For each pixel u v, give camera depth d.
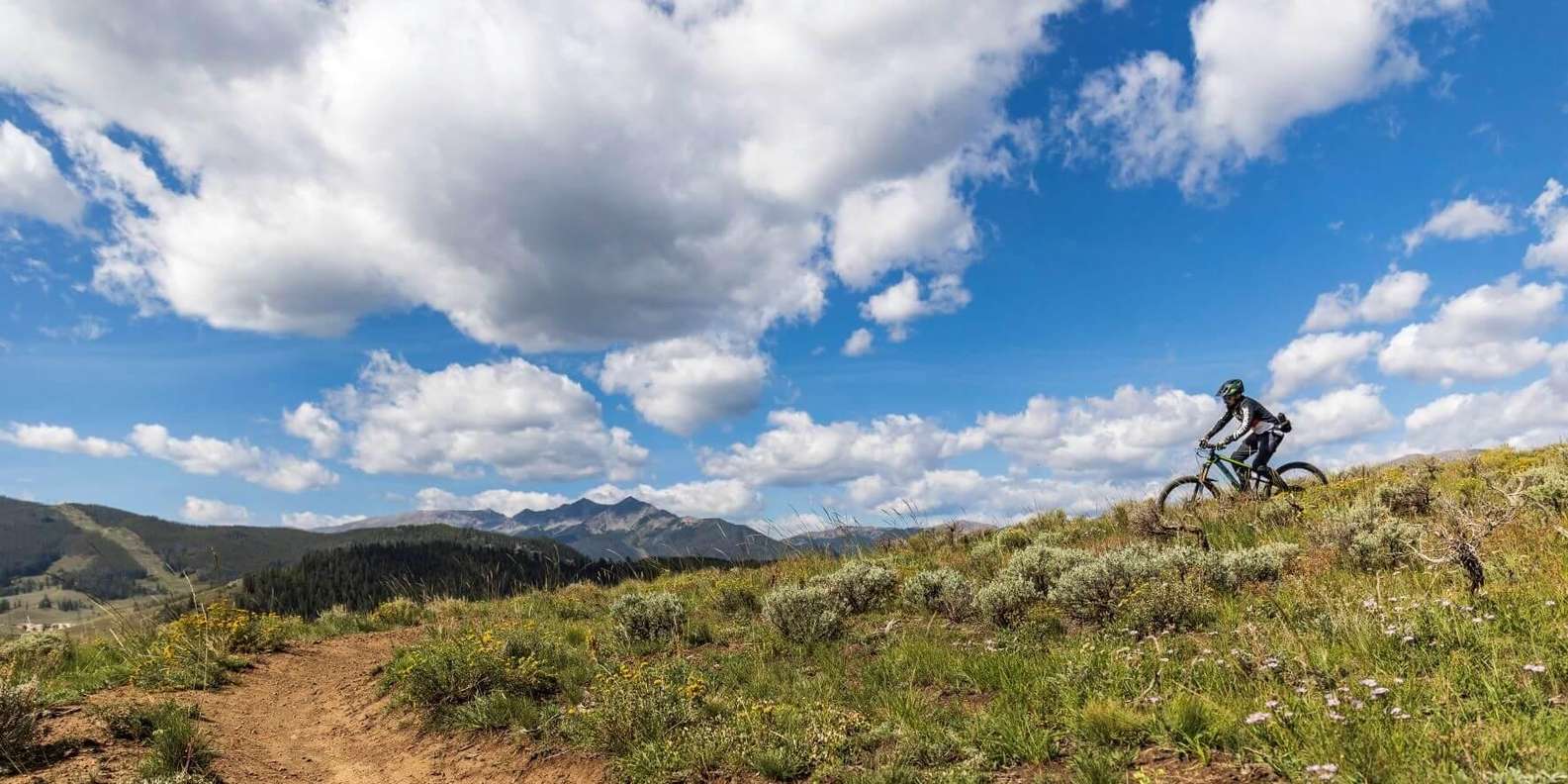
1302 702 4.80
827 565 15.59
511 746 7.27
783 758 5.68
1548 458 13.93
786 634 9.87
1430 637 5.54
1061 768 4.92
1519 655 4.92
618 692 7.05
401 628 14.89
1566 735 3.81
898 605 10.77
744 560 16.97
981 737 5.51
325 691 10.16
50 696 8.01
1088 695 5.80
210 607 11.73
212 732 7.73
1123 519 14.18
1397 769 3.83
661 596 11.29
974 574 11.91
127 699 8.52
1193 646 6.58
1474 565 6.33
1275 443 13.34
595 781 6.27
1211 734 4.67
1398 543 8.14
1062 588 8.43
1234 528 11.83
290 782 6.93
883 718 6.40
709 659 9.41
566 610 14.96
